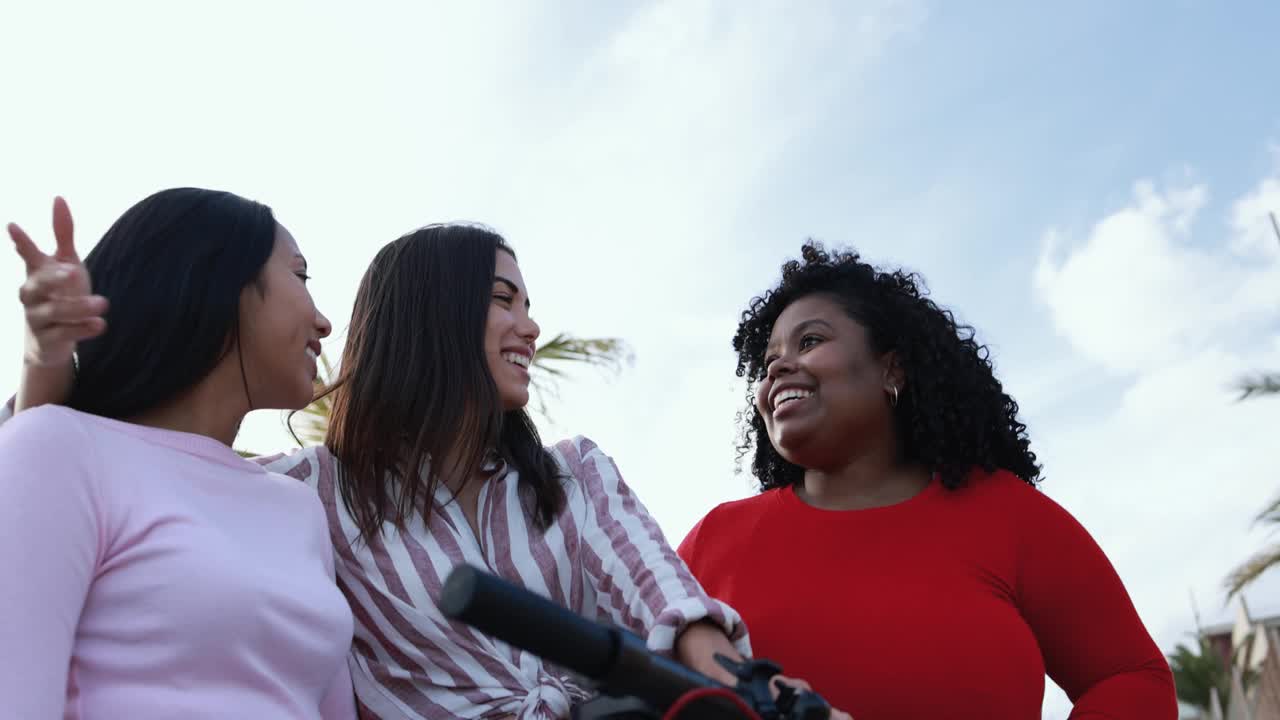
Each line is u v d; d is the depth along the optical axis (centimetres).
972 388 277
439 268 226
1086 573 256
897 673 240
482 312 225
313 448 222
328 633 175
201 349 180
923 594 248
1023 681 242
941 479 269
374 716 202
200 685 158
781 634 251
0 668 140
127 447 169
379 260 233
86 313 152
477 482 218
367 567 204
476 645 198
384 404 215
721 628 181
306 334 193
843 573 255
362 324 227
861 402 271
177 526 164
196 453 179
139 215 186
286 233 198
